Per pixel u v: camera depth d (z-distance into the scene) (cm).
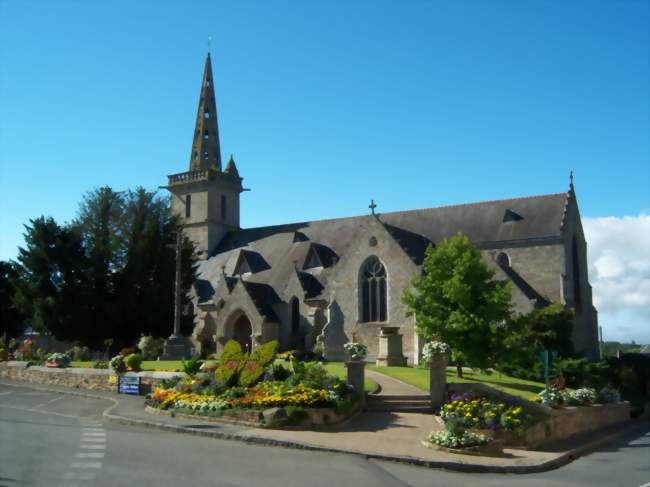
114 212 5872
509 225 5662
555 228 5416
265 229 7119
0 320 6981
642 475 1905
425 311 3844
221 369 2777
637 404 4200
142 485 1387
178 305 4406
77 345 5834
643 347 12544
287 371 2734
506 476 1819
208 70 7988
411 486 1545
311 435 2122
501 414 2372
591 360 5116
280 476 1543
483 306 3672
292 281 5856
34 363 4134
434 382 2750
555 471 1969
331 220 6662
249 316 5725
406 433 2278
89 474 1473
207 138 7812
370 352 5019
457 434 2078
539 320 4444
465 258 3750
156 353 5062
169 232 5972
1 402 2981
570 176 5706
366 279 5212
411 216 6247
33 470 1502
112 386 3409
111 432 2112
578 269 5753
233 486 1415
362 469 1694
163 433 2134
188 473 1519
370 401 2773
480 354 3659
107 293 5741
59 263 5591
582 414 2980
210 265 7006
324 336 5244
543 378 4062
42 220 5688
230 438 2038
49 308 5494
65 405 2880
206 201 7344
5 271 7050
